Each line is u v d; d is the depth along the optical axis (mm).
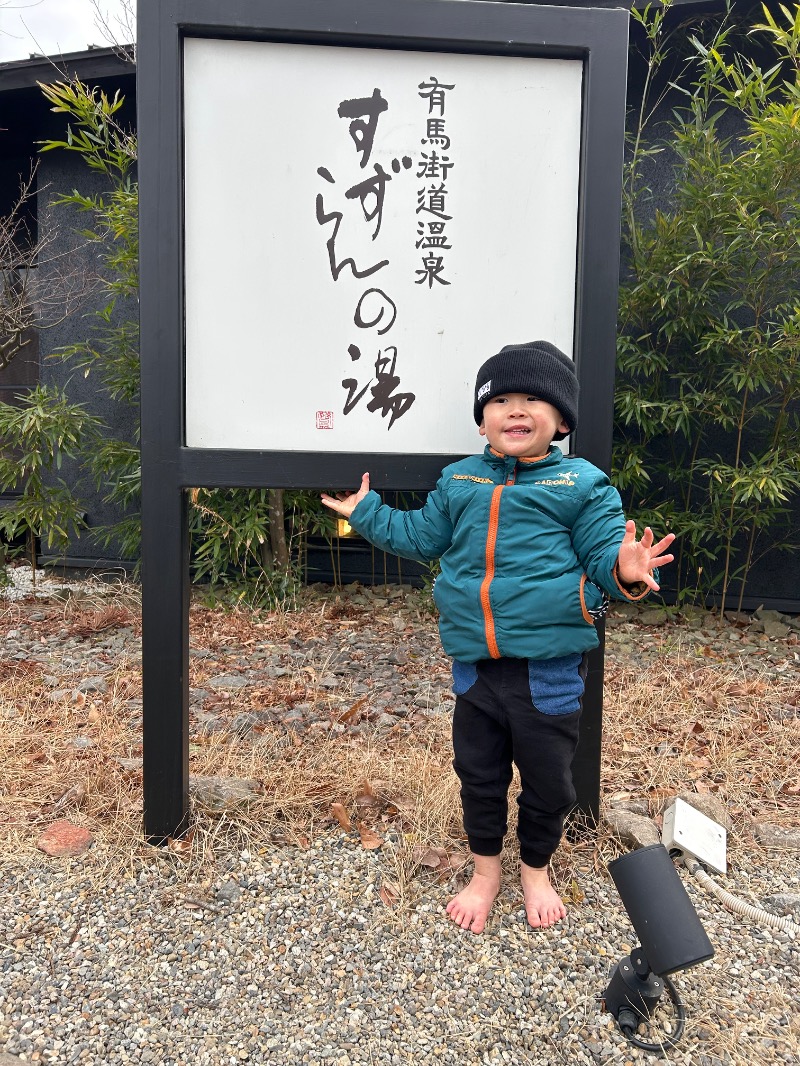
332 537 5203
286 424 2076
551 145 2059
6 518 4930
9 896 1933
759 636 4352
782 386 4203
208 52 1977
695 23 4379
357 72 2010
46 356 5562
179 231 1975
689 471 4402
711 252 3891
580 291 2049
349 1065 1463
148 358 1993
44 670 3598
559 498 1726
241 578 4930
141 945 1773
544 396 1731
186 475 2021
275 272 2043
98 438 5078
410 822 2240
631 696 3260
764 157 3625
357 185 2039
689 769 2693
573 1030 1555
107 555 5793
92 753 2668
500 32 1980
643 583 1593
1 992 1628
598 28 1996
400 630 4379
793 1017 1594
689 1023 1574
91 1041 1514
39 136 5562
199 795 2301
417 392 2092
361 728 2984
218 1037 1526
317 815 2285
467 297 2082
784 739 2920
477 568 1772
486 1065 1472
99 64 4918
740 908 1830
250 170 2014
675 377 4406
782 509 4258
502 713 1762
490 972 1707
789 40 3514
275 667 3707
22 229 6016
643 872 1481
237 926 1838
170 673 2061
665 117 4574
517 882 2012
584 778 2182
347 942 1792
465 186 2057
